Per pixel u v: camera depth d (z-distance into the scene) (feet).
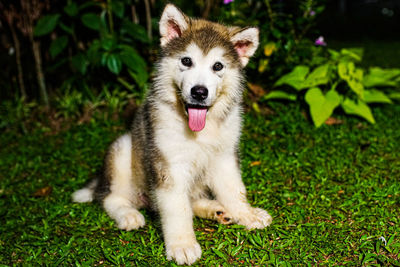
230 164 3.78
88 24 5.57
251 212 3.77
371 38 16.48
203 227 3.77
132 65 5.50
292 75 5.56
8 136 5.64
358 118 5.59
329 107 5.29
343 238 3.50
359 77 5.51
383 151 4.76
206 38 3.61
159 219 3.71
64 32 6.48
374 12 22.94
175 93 3.61
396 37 16.39
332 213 3.79
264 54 5.64
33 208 4.16
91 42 6.59
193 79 3.48
